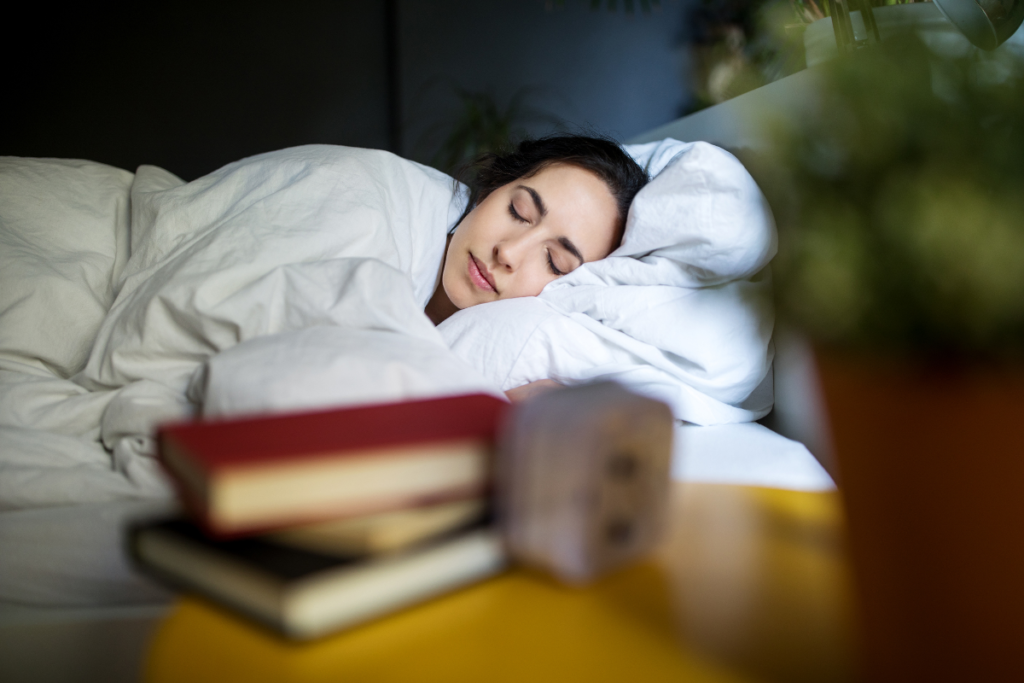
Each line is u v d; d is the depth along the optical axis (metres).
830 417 0.32
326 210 1.07
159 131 3.44
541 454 0.40
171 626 0.38
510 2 3.43
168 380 0.91
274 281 0.89
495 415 0.48
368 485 0.38
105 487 0.73
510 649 0.35
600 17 3.42
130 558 0.42
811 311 0.30
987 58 0.30
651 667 0.34
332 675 0.33
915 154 0.29
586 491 0.40
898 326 0.29
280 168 1.15
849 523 0.33
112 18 3.36
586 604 0.41
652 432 0.44
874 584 0.32
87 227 1.21
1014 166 0.28
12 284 1.03
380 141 3.58
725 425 1.14
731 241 1.08
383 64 3.55
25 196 1.19
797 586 0.43
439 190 1.37
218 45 3.46
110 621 0.42
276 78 3.50
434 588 0.39
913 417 0.30
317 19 3.50
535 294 1.35
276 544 0.39
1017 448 0.29
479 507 0.44
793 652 0.35
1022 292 0.27
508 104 3.46
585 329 1.15
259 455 0.37
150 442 0.78
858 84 0.30
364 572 0.36
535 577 0.44
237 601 0.36
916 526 0.31
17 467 0.74
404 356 0.75
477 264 1.35
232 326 0.88
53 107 3.35
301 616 0.34
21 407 0.89
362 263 0.90
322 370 0.70
